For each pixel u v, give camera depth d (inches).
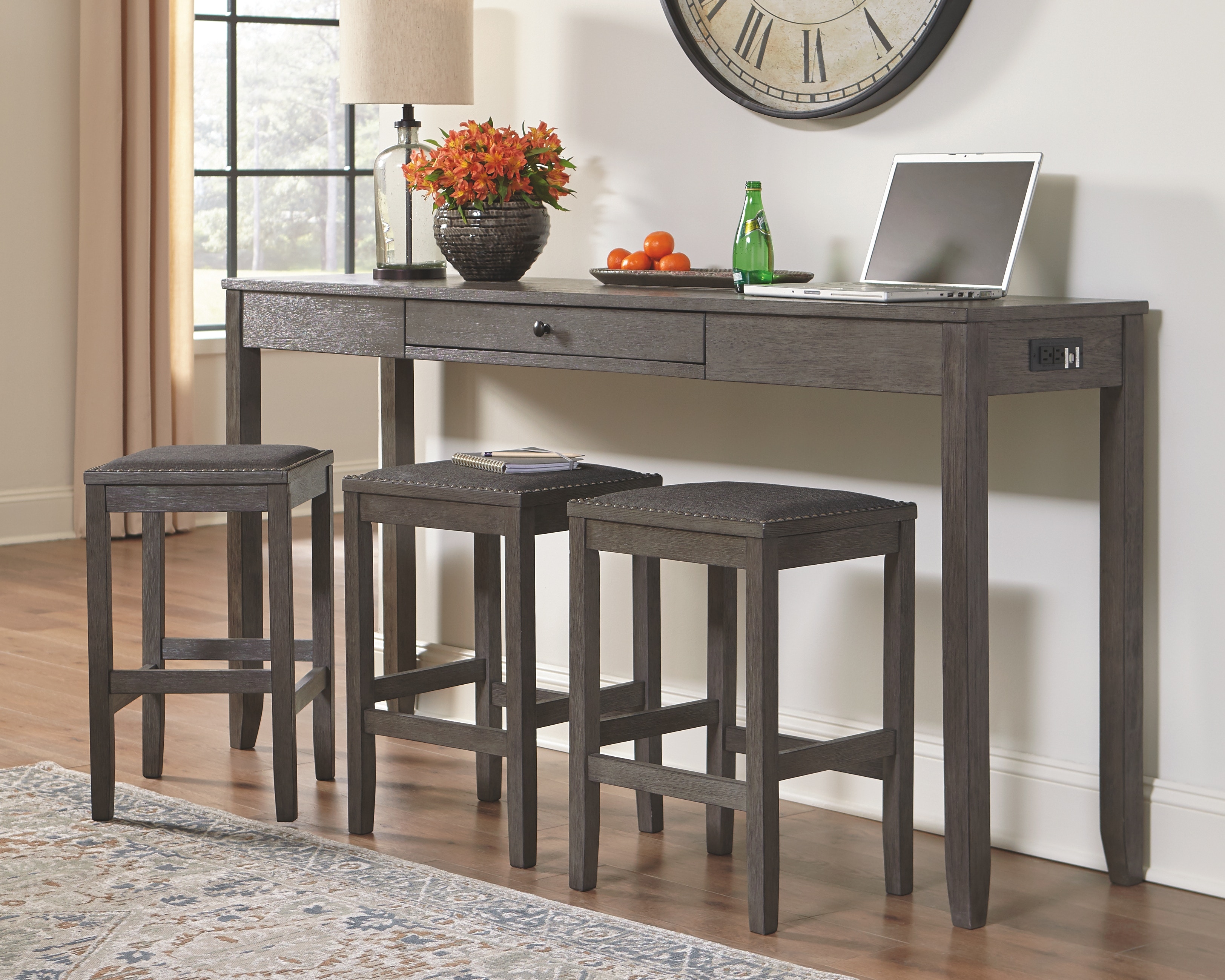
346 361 278.2
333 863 115.3
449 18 146.1
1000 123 120.3
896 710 110.5
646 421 143.0
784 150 132.9
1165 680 115.3
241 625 146.5
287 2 272.5
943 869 117.7
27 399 240.5
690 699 141.9
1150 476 114.7
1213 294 110.9
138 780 136.2
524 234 135.6
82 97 237.5
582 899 110.1
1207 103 110.3
